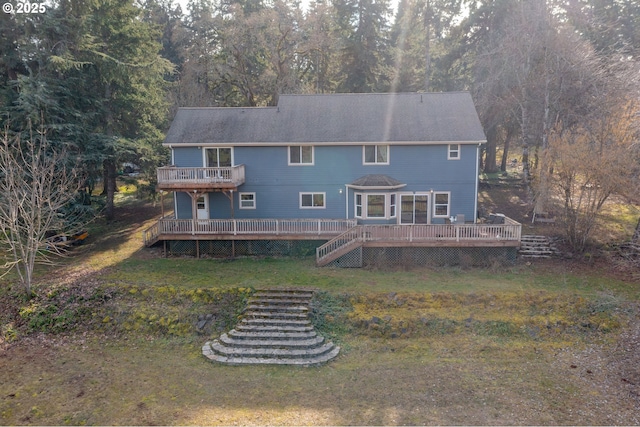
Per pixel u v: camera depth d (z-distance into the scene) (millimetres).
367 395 11852
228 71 37125
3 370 13375
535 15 25469
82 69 24781
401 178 22750
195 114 24703
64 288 17328
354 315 15688
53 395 12000
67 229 22219
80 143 23984
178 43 46094
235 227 21344
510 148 42406
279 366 13539
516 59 26797
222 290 16953
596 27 27344
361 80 38031
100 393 12102
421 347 14445
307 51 37156
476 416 10766
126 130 29359
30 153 19688
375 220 22656
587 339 14555
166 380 12820
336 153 22875
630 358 13258
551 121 25594
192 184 21484
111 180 29375
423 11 37625
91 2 23688
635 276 18094
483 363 13438
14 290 17344
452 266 20031
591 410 10961
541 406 11172
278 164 23141
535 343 14500
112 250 22750
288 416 10867
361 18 38094
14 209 16844
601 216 24891
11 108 21297
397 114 23828
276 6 37250
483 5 32094
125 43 26984
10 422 10805
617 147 18734
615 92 22375
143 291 17047
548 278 18188
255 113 24656
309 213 23500
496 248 19953
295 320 15523
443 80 36031
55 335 15578
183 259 21297
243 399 11734
